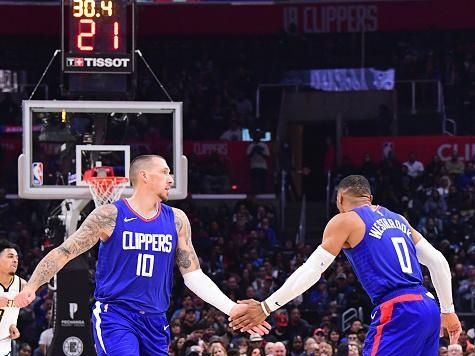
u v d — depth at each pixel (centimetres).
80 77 1952
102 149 1917
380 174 3394
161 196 979
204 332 2250
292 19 4347
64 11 1955
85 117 1928
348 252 988
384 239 975
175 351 2209
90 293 1897
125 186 1834
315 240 3488
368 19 4334
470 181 3450
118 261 963
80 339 1758
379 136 3841
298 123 4156
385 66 4381
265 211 3341
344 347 1981
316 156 4131
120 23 1941
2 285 1370
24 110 1903
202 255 3120
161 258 970
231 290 2708
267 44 4391
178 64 4362
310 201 3959
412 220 3241
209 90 4159
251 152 3597
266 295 2703
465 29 4388
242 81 4209
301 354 2212
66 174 1911
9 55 4362
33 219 3325
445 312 1023
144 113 1938
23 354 2141
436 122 4000
